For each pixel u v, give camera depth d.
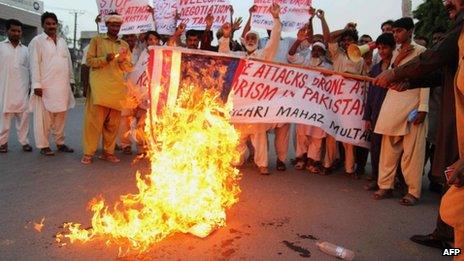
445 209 2.40
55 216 3.92
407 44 4.61
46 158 6.35
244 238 3.60
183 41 7.44
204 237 3.53
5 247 3.27
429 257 3.41
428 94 4.49
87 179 5.22
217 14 6.86
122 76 6.07
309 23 6.53
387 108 4.72
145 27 6.98
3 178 5.18
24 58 6.79
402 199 4.80
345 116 5.57
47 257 3.13
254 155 6.02
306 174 6.05
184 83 3.96
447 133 3.25
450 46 3.03
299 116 5.53
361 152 5.87
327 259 3.27
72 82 6.79
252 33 6.00
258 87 5.54
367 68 5.75
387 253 3.46
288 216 4.20
